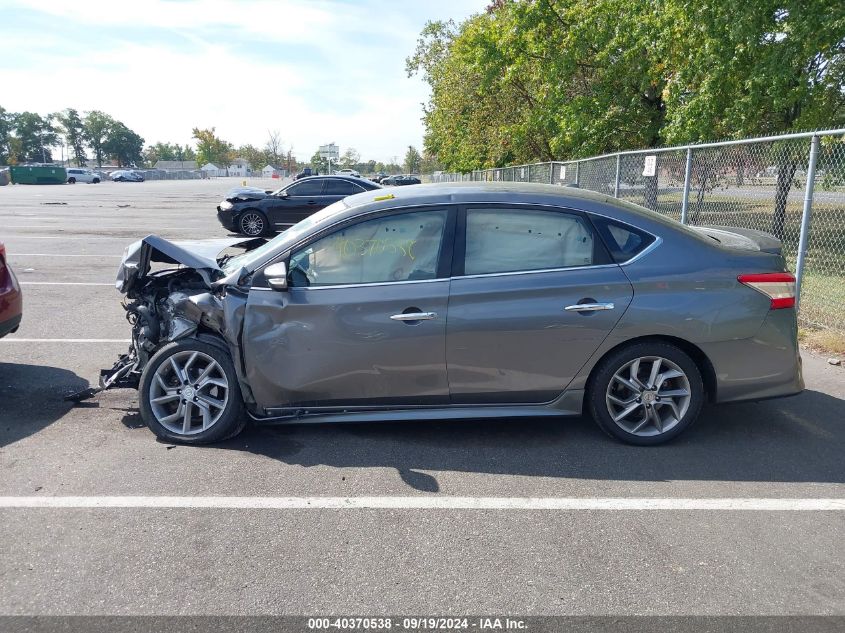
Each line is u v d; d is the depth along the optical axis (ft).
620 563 10.12
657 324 13.71
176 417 14.57
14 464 13.34
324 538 10.78
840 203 26.30
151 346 15.30
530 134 74.79
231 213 56.03
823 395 17.70
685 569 9.96
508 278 13.79
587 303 13.69
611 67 53.98
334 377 13.94
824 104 40.83
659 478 12.96
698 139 43.75
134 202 98.58
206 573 9.82
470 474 13.10
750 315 13.87
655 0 45.68
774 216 27.73
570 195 14.44
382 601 9.23
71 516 11.39
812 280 27.81
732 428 15.44
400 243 14.05
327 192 56.85
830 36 36.40
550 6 56.39
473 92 87.56
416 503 11.96
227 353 14.35
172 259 15.02
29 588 9.44
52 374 19.15
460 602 9.21
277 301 13.84
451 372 13.88
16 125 399.85
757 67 38.81
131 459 13.66
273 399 14.23
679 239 14.17
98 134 444.96
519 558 10.25
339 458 13.80
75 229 56.90
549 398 14.23
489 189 14.56
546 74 58.18
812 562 10.15
